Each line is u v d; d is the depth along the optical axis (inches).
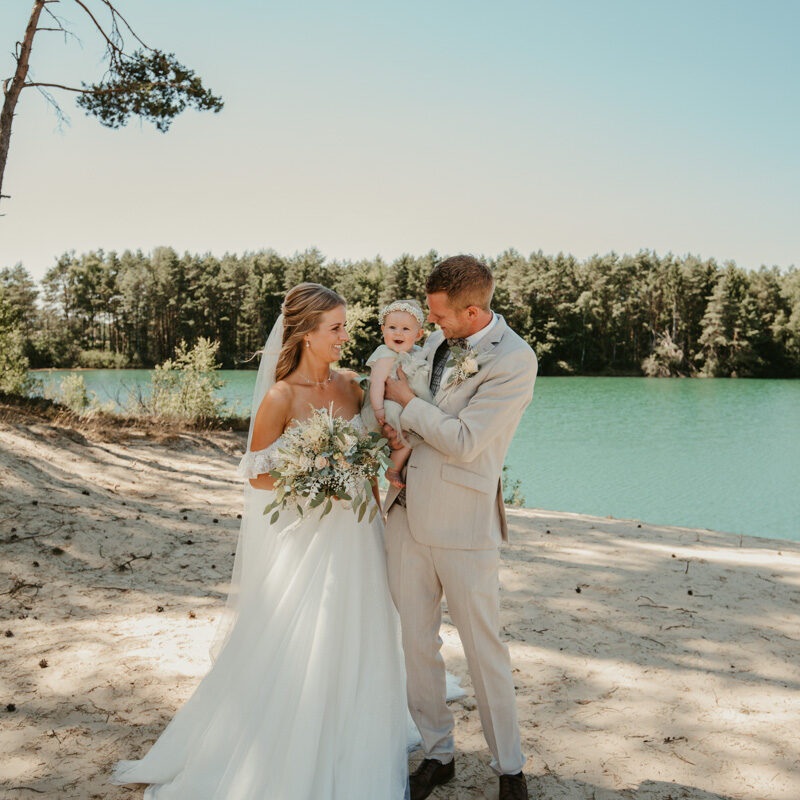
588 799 105.4
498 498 105.3
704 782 110.0
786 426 1510.8
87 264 3651.6
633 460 1069.8
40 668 143.1
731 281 3228.3
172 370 581.0
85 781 106.3
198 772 100.7
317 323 109.0
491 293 103.8
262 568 111.3
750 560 233.6
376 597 106.1
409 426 100.2
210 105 474.3
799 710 133.2
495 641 102.2
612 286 3319.4
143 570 206.5
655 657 156.3
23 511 232.5
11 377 613.9
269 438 109.7
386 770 99.4
